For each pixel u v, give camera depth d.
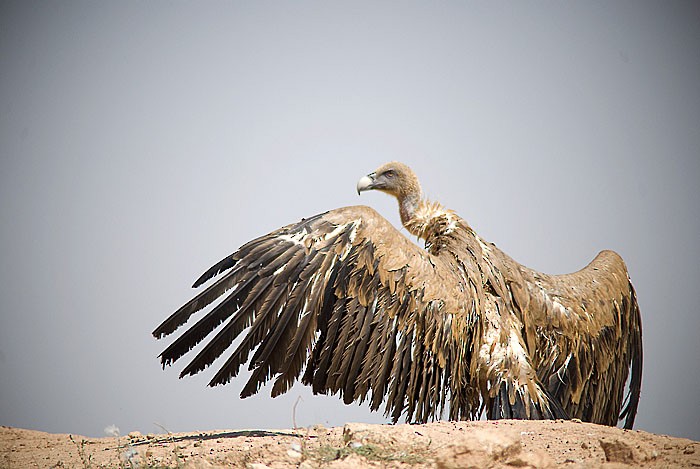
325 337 12.03
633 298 16.12
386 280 12.28
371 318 12.25
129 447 11.68
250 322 11.59
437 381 12.82
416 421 12.72
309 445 10.19
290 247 11.90
